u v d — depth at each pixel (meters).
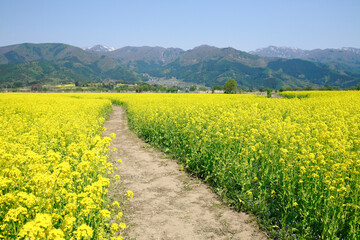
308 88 122.38
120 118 27.62
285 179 6.98
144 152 13.44
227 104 24.88
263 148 8.84
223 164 8.80
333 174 6.36
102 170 7.08
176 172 10.41
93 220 5.14
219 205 7.65
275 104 24.02
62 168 5.16
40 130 11.54
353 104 21.66
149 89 132.88
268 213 6.75
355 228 5.49
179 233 6.23
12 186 5.26
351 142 8.85
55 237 3.55
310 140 9.06
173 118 15.41
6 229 4.23
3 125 12.47
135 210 7.29
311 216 6.04
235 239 6.03
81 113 18.98
